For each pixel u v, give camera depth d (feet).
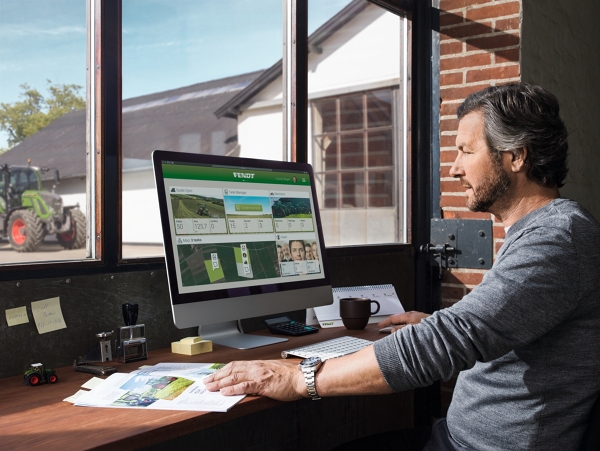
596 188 10.94
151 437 2.75
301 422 6.47
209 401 3.22
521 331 3.00
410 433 4.46
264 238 5.07
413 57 7.96
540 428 3.15
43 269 4.07
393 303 6.27
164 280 4.88
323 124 40.29
